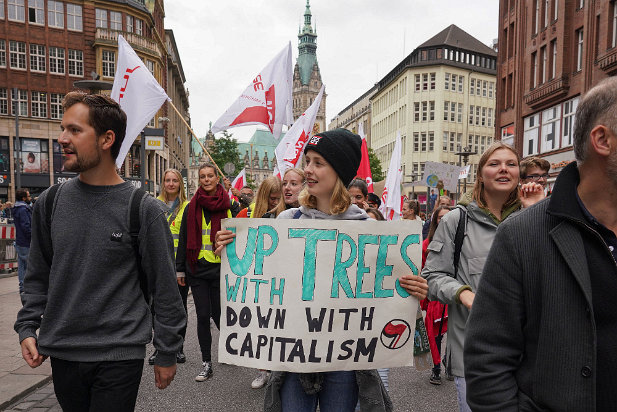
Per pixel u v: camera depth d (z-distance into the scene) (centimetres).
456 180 1450
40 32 3784
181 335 220
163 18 5216
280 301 233
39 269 217
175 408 397
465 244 272
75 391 207
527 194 379
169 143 5372
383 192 883
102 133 208
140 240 210
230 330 239
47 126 3819
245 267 238
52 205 211
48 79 3825
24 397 412
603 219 139
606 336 132
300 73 14912
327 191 241
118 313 205
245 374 491
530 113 2864
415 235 240
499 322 147
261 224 237
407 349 240
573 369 133
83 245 205
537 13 2795
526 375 144
